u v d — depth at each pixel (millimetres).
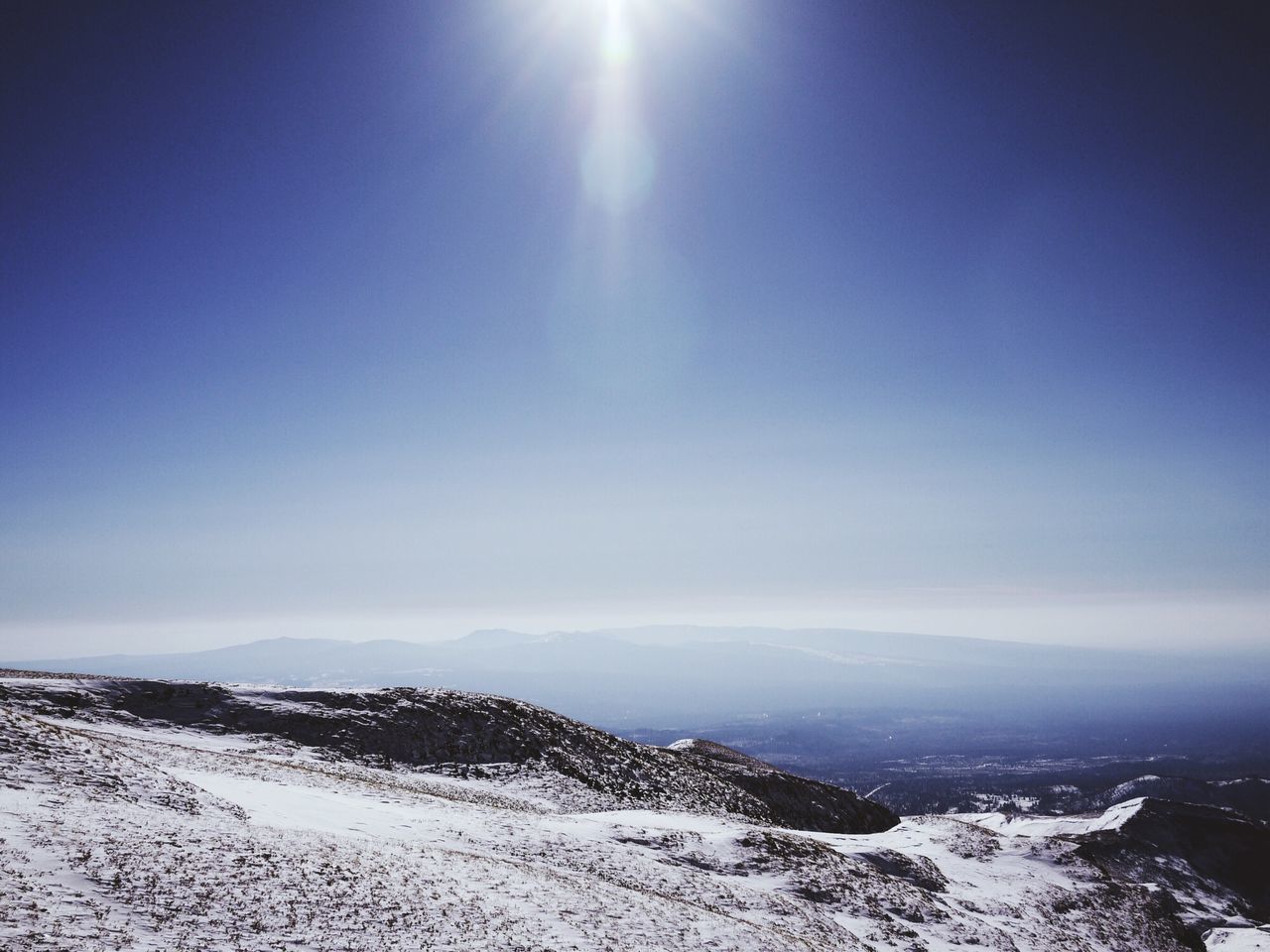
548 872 21656
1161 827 90000
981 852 48469
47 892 10562
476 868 19234
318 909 12953
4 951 8453
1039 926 36219
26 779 16562
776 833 36594
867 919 28516
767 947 19625
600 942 15531
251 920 11781
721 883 27172
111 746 25344
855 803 77375
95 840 13234
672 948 16891
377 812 26156
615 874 24422
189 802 18938
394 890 15070
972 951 28938
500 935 14148
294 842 16953
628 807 47875
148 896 11523
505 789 45875
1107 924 39469
